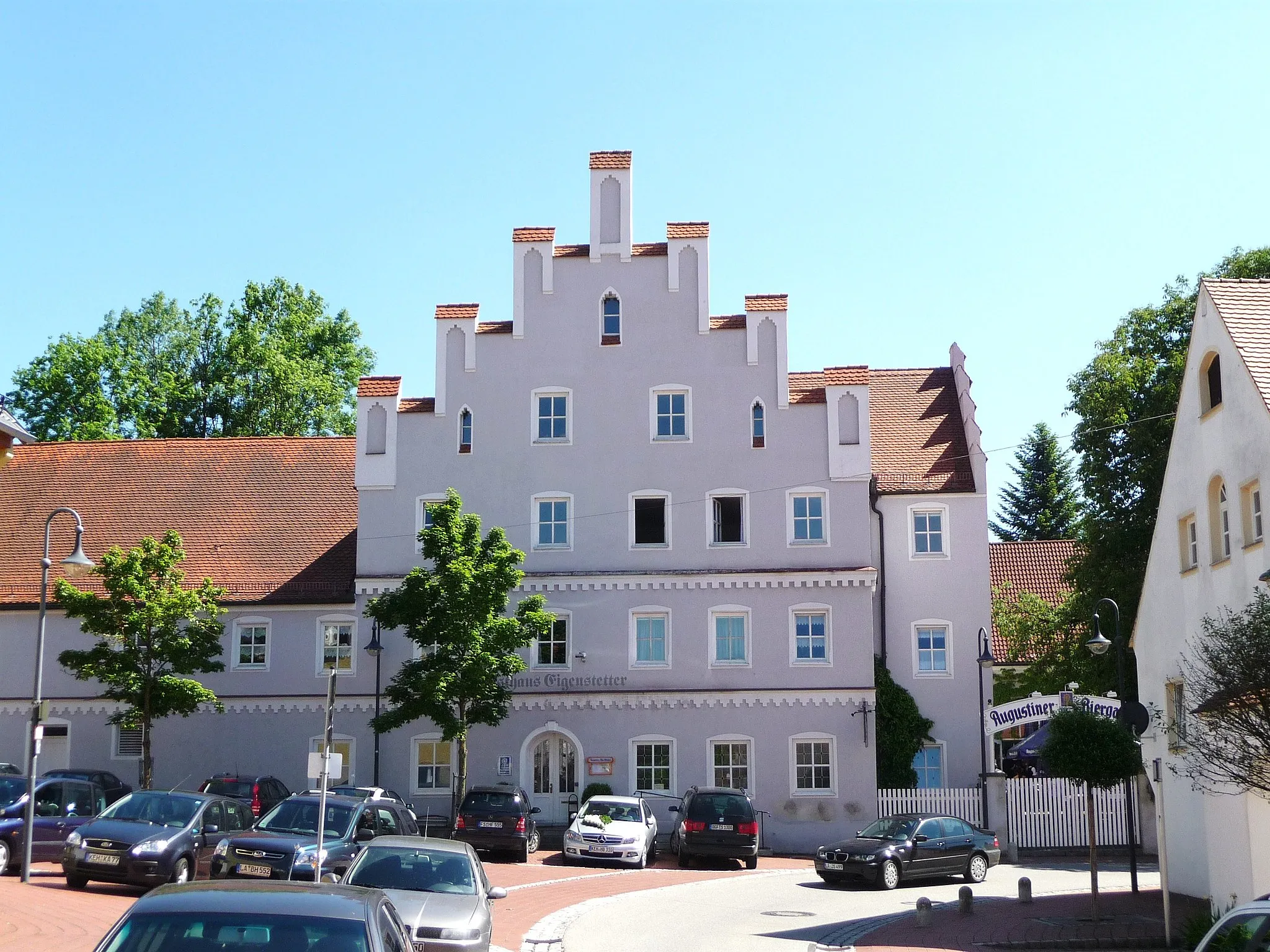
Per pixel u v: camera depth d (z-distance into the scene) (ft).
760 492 143.64
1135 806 130.62
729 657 141.38
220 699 143.13
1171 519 95.45
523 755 139.74
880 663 152.87
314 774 63.98
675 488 144.05
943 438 163.02
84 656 125.29
